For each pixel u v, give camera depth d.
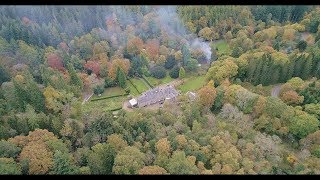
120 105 171.88
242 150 126.44
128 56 198.62
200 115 146.25
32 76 174.75
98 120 137.00
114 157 122.06
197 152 122.81
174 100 163.88
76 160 123.25
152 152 126.94
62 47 196.12
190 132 130.25
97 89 177.62
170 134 130.38
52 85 162.50
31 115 137.50
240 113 141.12
